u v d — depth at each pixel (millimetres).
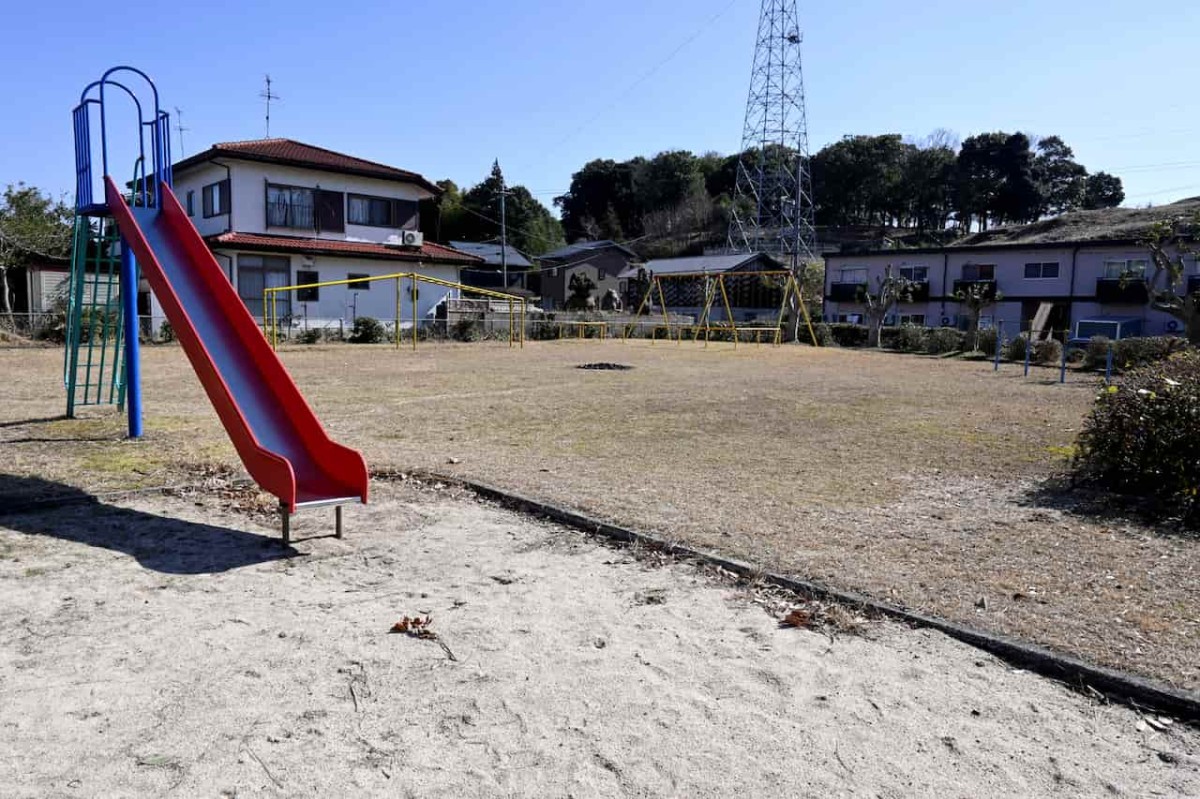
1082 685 2771
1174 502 5137
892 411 10031
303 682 2713
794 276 29266
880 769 2264
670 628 3225
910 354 25500
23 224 23922
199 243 6059
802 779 2207
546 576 3818
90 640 3012
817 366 18562
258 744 2328
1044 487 5684
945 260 34719
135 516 4703
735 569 3865
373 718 2486
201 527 4527
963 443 7562
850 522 4684
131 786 2113
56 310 20219
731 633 3184
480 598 3523
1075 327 30031
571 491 5328
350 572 3844
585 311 37219
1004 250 33000
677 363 18703
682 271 45969
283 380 5121
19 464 5863
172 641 3018
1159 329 29016
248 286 23234
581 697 2645
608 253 50281
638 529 4445
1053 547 4215
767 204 61875
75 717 2461
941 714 2576
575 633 3158
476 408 9656
